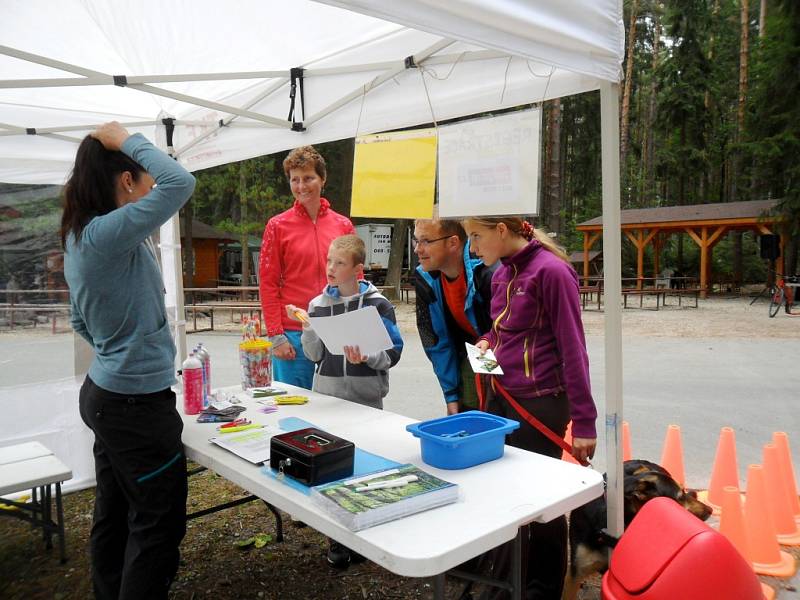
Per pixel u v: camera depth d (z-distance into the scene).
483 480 1.68
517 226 2.18
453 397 2.89
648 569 1.74
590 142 32.84
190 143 3.67
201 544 3.14
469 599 2.36
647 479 2.29
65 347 3.92
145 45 2.60
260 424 2.26
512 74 2.50
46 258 3.87
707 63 29.73
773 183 20.91
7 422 3.70
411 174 2.40
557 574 2.20
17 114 3.45
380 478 1.57
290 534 3.24
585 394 2.02
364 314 2.12
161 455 1.93
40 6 2.20
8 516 3.25
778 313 14.62
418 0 1.41
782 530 3.12
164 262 3.99
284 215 3.41
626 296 18.86
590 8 1.82
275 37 2.61
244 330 3.12
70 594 2.74
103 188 1.85
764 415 5.46
